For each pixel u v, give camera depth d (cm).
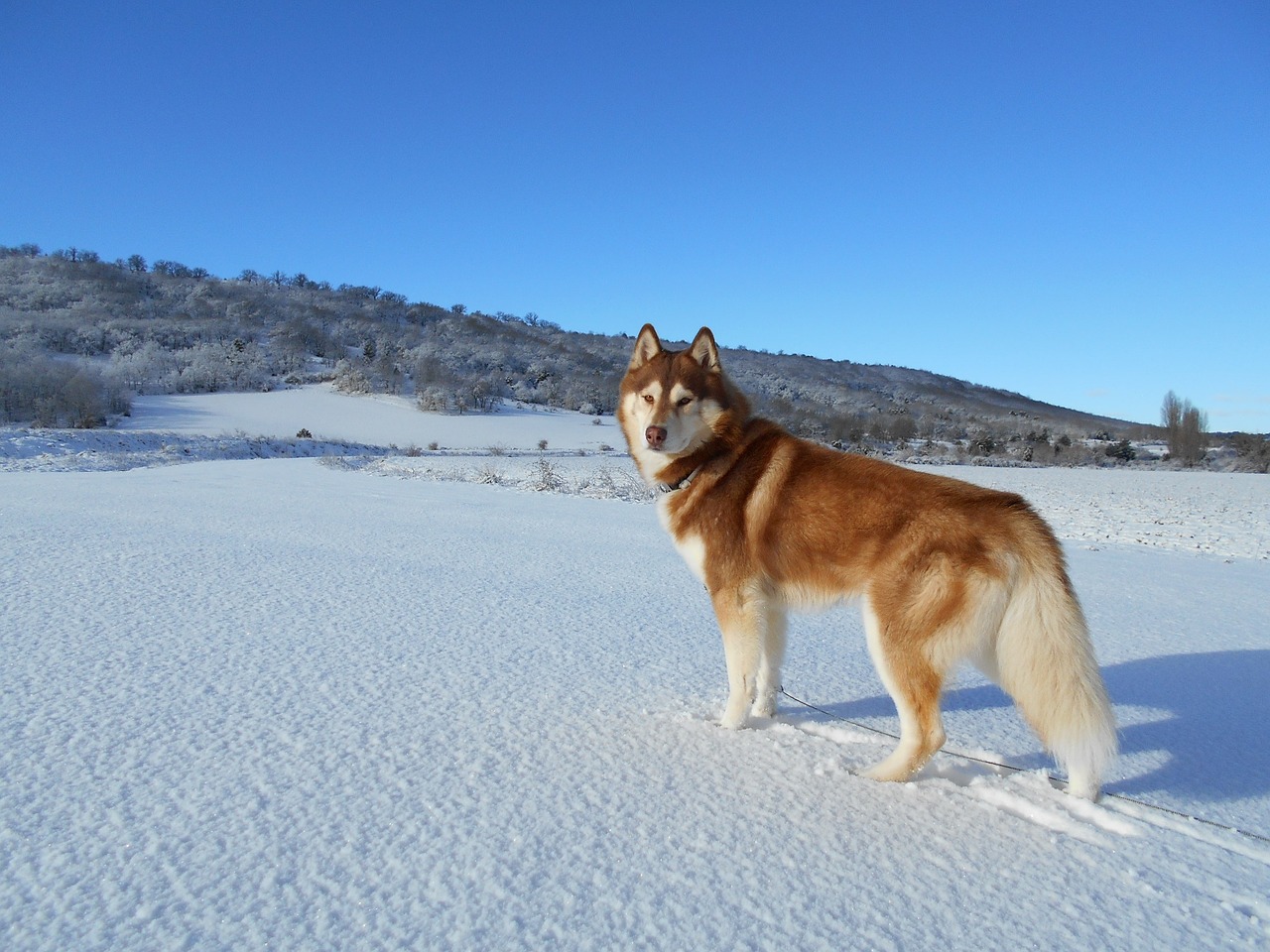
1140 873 254
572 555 906
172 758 307
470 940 200
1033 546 320
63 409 5231
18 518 1031
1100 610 718
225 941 196
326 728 346
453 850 246
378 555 850
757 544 375
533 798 287
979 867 255
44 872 224
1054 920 225
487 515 1346
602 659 477
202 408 6550
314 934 200
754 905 224
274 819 261
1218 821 298
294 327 11625
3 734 323
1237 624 666
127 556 766
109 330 9812
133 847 239
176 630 503
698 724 373
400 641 498
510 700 394
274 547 870
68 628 496
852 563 348
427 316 15300
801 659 516
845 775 322
